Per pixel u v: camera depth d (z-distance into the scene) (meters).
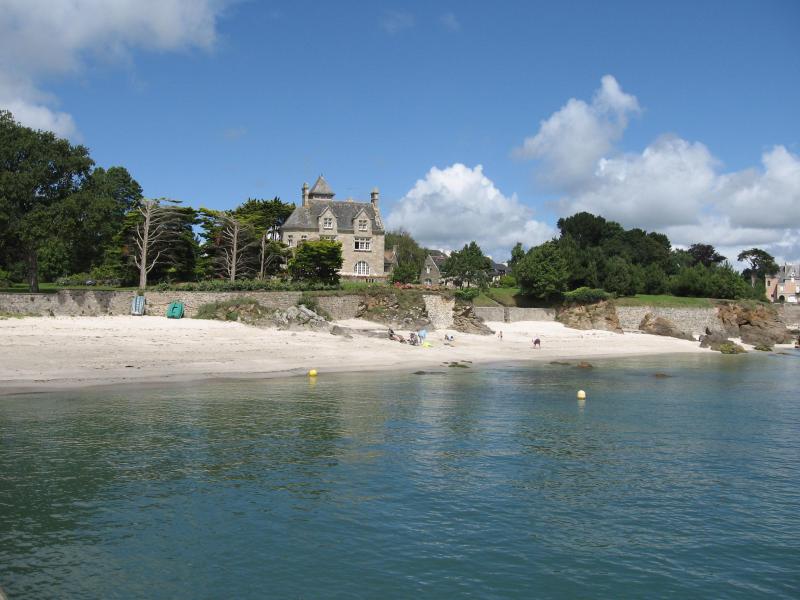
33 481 18.58
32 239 53.72
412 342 61.00
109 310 56.09
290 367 45.00
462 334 71.19
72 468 19.84
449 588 12.93
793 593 12.99
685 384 43.66
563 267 89.62
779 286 165.38
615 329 85.25
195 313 58.66
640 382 44.16
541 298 90.88
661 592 12.93
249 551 14.41
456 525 16.17
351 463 21.31
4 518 15.85
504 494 18.59
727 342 77.38
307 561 14.00
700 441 25.66
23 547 14.30
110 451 21.81
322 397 33.75
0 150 53.81
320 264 76.44
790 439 26.19
